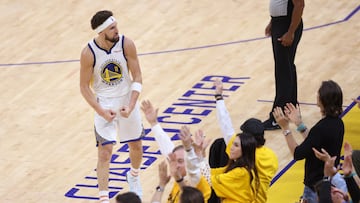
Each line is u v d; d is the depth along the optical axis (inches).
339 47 1155.3
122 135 814.5
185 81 1106.1
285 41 936.3
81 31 1286.9
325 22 1230.3
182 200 544.4
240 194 647.8
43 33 1291.8
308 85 1063.0
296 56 1138.0
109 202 827.4
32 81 1153.4
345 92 1032.2
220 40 1213.7
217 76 1111.6
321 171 679.1
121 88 800.9
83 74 790.5
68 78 1153.4
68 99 1093.8
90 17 1323.8
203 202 546.3
